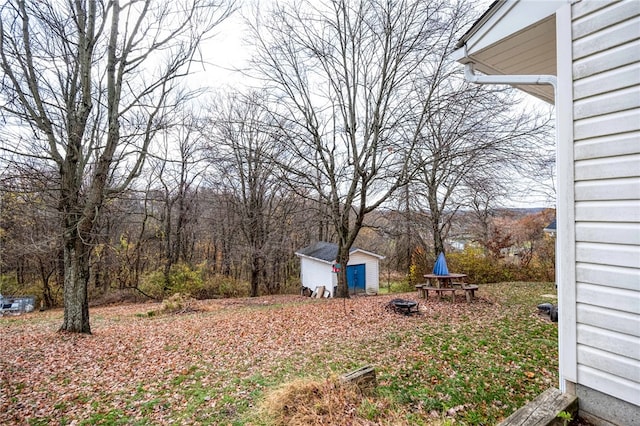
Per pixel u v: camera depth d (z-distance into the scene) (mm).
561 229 2365
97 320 10117
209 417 3650
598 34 2145
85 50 7215
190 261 19875
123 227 18547
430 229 14164
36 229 13898
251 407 3758
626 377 2008
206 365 5398
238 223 18203
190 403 4055
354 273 16156
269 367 5125
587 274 2217
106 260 17391
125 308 13703
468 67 3182
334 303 10297
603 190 2121
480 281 14234
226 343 6570
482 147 9234
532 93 3791
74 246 7516
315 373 4641
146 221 19422
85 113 7422
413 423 3047
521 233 18156
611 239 2080
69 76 7785
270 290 20328
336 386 3604
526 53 3049
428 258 15648
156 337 7227
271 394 3713
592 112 2176
